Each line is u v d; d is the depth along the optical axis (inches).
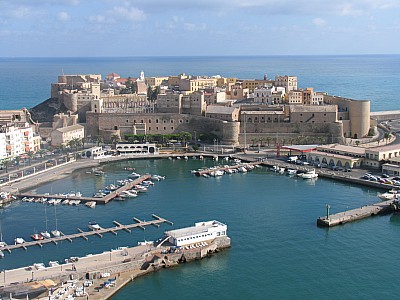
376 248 7834.6
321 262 7372.1
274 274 7037.4
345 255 7593.5
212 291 6614.2
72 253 7716.5
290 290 6609.3
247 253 7701.8
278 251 7755.9
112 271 6983.3
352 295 6476.4
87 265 7057.1
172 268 7249.0
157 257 7327.8
